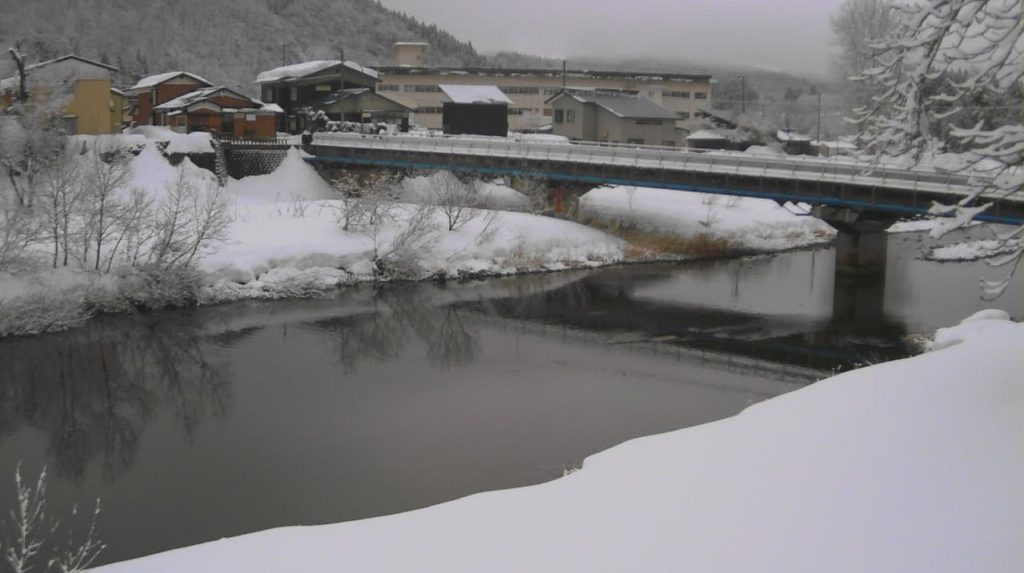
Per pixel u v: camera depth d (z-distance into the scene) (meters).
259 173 49.62
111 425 20.06
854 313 31.66
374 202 38.12
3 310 27.06
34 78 47.62
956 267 40.12
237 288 32.97
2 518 15.06
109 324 28.97
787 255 45.47
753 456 9.41
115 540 14.23
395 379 23.55
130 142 44.22
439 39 164.38
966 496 7.57
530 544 7.66
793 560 6.88
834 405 10.67
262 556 7.76
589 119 67.31
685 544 7.37
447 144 47.44
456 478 16.55
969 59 10.55
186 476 16.97
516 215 44.62
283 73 67.38
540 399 21.67
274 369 24.52
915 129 11.13
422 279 37.50
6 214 28.70
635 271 40.66
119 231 33.03
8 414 20.81
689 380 23.55
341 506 15.41
